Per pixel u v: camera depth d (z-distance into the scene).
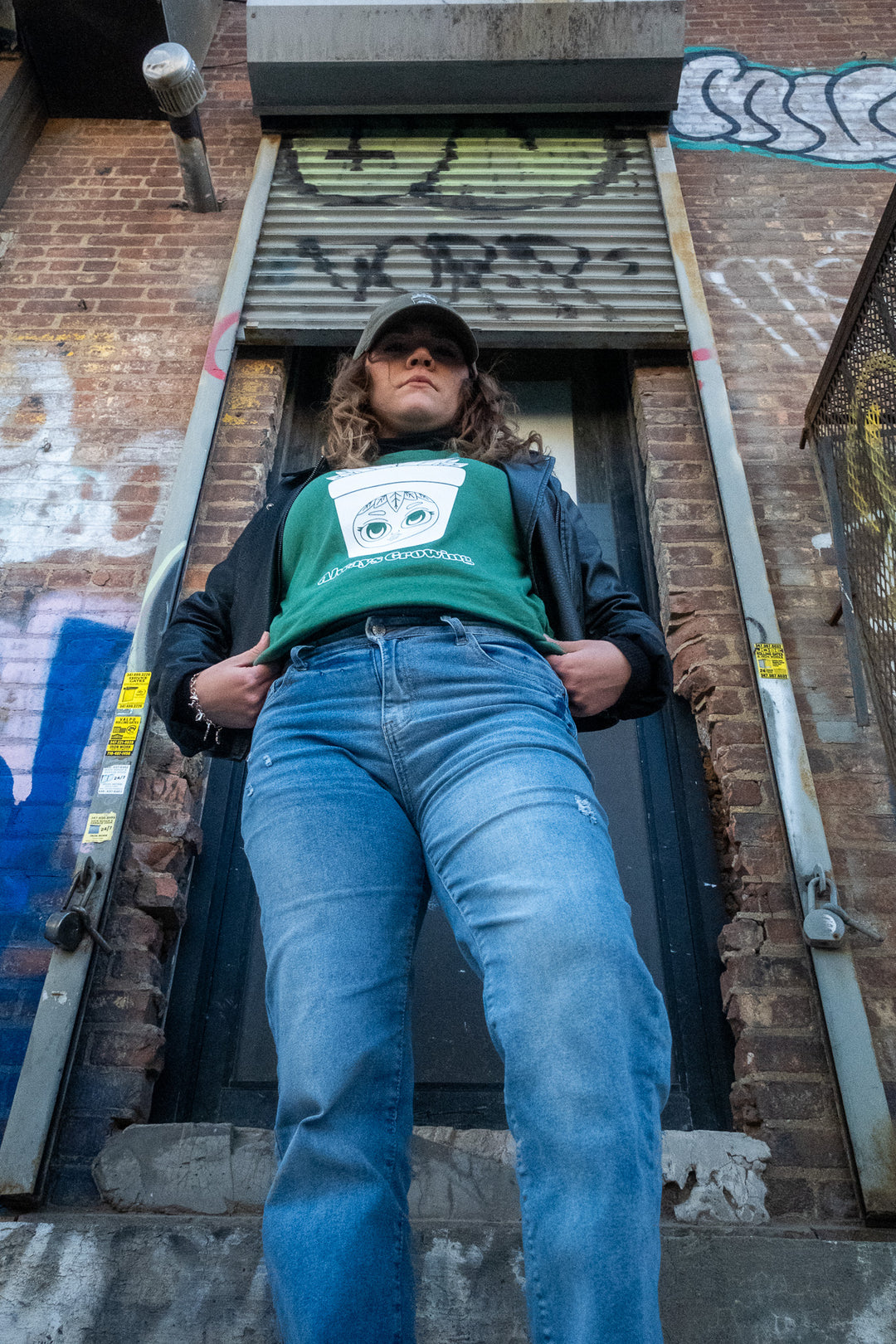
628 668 1.39
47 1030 2.07
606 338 3.47
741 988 2.19
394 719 1.16
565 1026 0.90
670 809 2.68
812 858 2.33
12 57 4.38
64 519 3.13
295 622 1.31
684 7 4.01
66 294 3.79
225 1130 1.95
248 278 3.63
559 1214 0.85
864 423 2.81
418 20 4.04
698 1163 1.93
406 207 3.89
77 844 2.53
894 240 2.72
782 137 4.39
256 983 2.41
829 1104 2.03
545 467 1.61
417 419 1.65
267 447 3.33
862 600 2.73
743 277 3.83
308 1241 0.93
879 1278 1.44
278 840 1.12
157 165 4.34
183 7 4.50
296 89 4.11
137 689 2.63
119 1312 1.40
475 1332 1.39
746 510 2.99
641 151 4.12
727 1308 1.41
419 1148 1.87
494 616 1.27
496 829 1.02
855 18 4.92
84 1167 1.96
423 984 2.36
